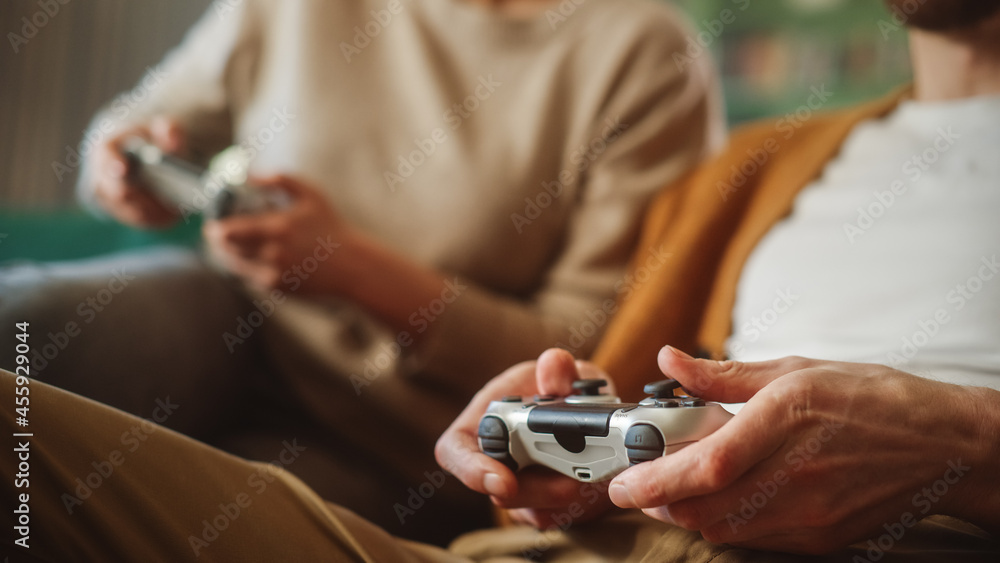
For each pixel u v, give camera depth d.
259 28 1.09
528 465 0.46
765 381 0.41
